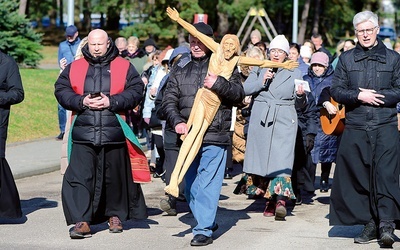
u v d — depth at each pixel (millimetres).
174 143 10633
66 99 9211
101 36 9375
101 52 9383
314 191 12523
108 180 9461
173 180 8781
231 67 9031
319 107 11242
